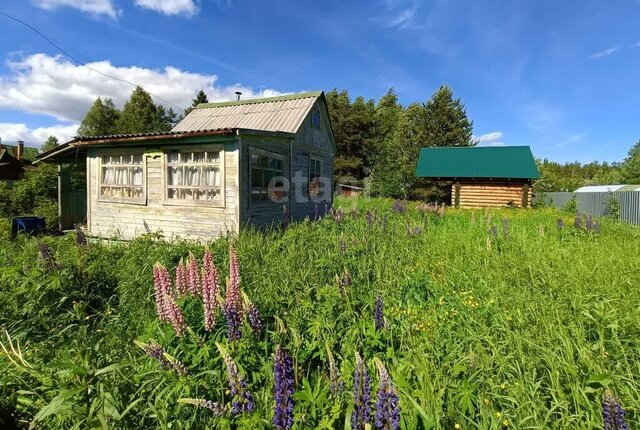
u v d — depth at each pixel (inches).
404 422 77.4
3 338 131.1
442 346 124.0
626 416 90.4
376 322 122.3
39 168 596.4
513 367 108.0
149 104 1583.4
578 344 118.0
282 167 436.5
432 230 375.6
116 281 199.8
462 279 198.4
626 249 268.8
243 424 76.8
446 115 1502.2
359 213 502.3
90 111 1668.3
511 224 432.5
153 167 366.6
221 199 336.5
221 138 325.7
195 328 123.0
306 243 290.5
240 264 209.5
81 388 78.3
